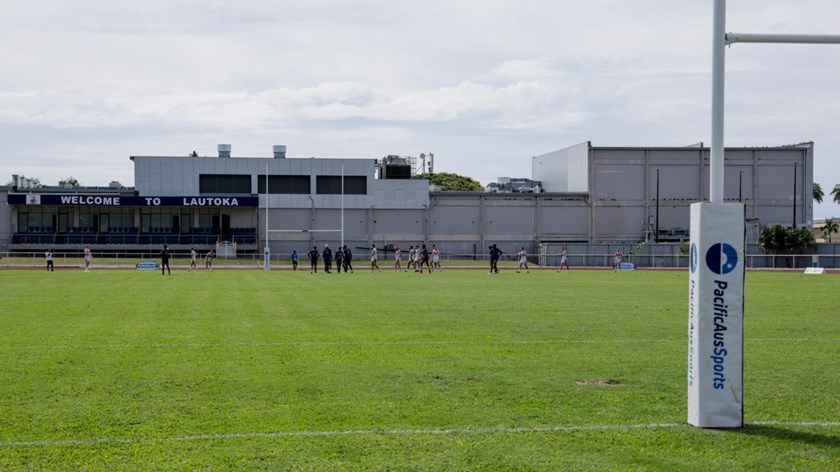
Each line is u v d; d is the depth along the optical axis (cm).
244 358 1511
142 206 8269
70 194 8069
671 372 1369
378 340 1773
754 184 8612
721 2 1034
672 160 8650
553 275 5275
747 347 1680
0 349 1623
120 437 941
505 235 8688
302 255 8500
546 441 922
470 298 3023
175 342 1731
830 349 1652
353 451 881
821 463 841
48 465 834
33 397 1157
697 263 988
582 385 1252
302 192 8538
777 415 1052
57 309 2500
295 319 2214
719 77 1030
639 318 2256
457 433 955
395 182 8612
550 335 1869
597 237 8638
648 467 826
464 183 14175
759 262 6869
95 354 1557
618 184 8631
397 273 5544
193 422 1009
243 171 8438
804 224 8638
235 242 8406
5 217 8200
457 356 1544
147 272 5653
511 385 1250
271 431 966
